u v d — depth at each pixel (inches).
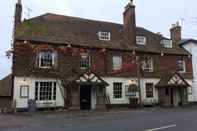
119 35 1162.6
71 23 1127.6
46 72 922.1
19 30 943.7
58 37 987.3
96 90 968.3
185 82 1122.0
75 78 917.8
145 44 1162.0
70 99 919.7
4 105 1021.8
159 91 1106.1
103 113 781.3
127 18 1150.3
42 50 927.7
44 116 706.2
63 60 957.2
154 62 1131.9
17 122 581.6
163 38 1282.0
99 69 1010.1
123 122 540.7
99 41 1061.8
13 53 896.3
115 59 1050.7
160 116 655.8
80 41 1013.2
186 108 971.9
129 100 1032.2
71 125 517.0
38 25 1023.0
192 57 1253.7
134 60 1080.2
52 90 924.6
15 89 869.2
